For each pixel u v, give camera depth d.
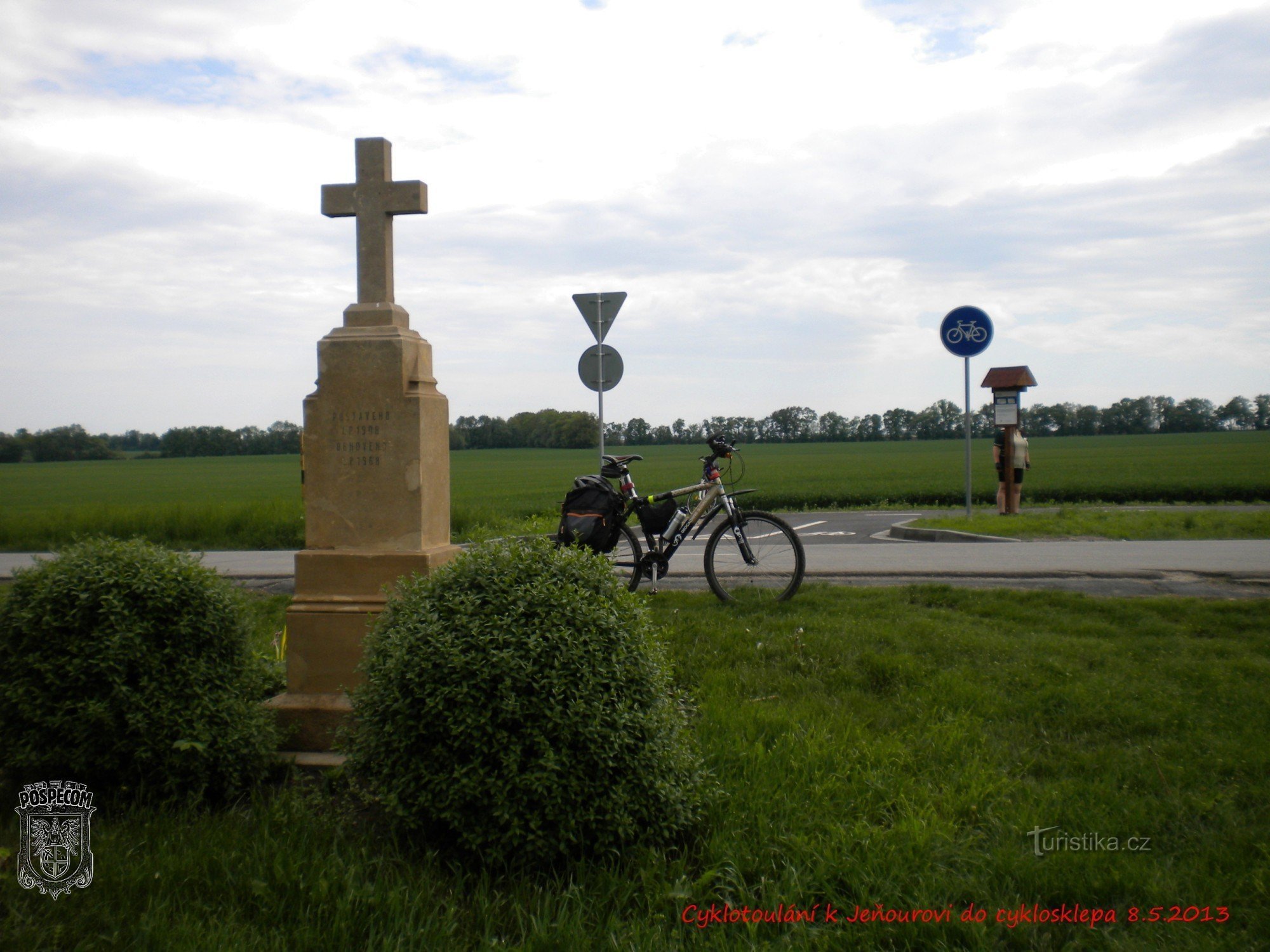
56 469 64.88
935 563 11.31
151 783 3.83
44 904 2.97
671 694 4.88
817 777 3.98
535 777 3.20
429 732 3.33
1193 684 5.47
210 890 3.08
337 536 4.66
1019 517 16.17
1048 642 6.41
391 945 2.76
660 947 2.78
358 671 3.73
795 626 7.02
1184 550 12.55
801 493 25.38
